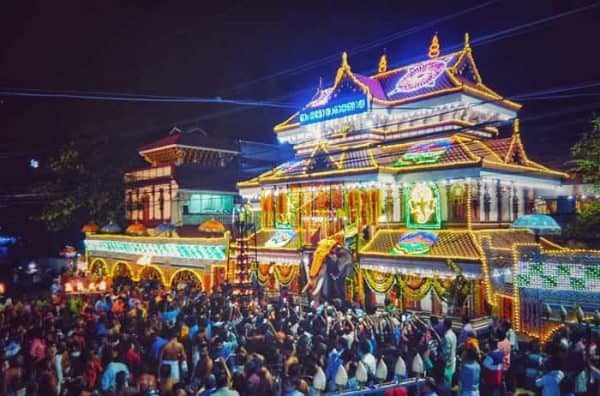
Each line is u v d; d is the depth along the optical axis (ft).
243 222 112.27
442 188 86.22
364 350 48.19
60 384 46.50
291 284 101.19
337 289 90.68
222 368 41.09
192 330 55.42
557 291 65.36
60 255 177.37
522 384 53.06
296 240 103.91
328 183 102.01
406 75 106.93
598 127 93.81
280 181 107.65
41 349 50.47
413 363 47.24
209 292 98.94
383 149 101.60
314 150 107.86
